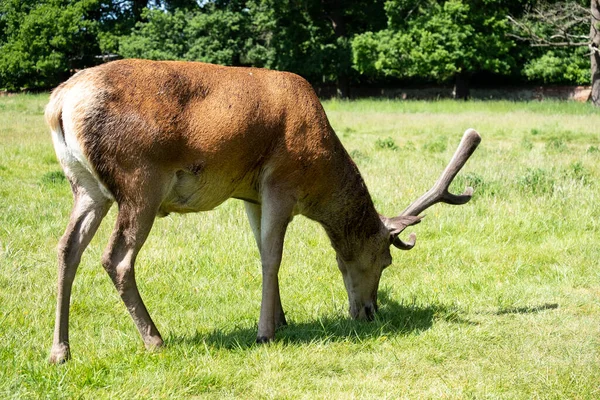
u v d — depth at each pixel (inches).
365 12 1462.8
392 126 782.5
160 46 1412.4
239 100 181.5
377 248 211.3
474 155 515.2
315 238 300.0
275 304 207.0
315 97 197.5
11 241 279.0
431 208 343.9
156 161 172.6
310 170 193.2
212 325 211.3
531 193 368.5
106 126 166.9
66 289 171.8
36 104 1066.7
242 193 194.2
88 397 155.2
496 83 1491.1
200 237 297.0
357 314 214.2
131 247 174.2
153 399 157.0
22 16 1507.1
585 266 266.7
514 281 255.4
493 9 1283.2
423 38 1268.5
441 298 238.1
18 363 169.9
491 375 174.9
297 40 1453.0
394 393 164.1
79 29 1499.8
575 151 559.2
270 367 174.6
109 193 172.1
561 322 212.5
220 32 1400.1
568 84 1409.9
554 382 167.9
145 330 180.7
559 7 1203.2
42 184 399.2
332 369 179.2
